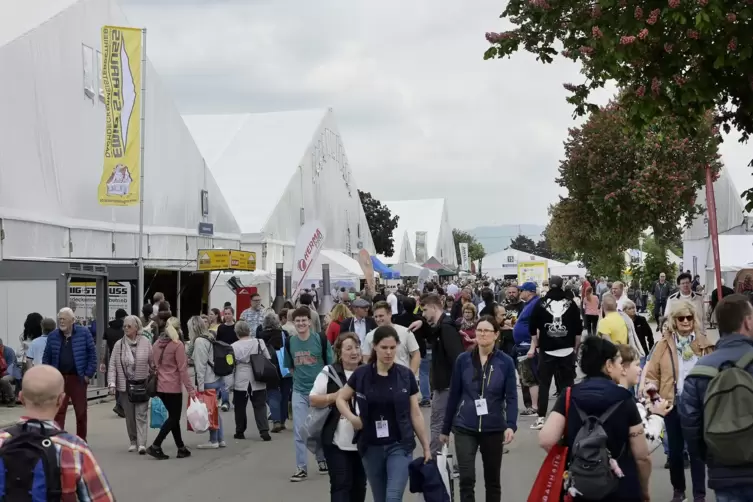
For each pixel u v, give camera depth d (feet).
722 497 16.47
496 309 52.70
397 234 266.77
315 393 24.30
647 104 32.91
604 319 41.16
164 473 36.63
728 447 16.17
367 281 87.81
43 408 13.94
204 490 33.04
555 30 34.81
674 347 27.76
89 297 72.79
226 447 43.11
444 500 22.65
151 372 40.73
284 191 132.26
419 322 33.71
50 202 72.18
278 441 44.73
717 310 17.80
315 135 149.18
